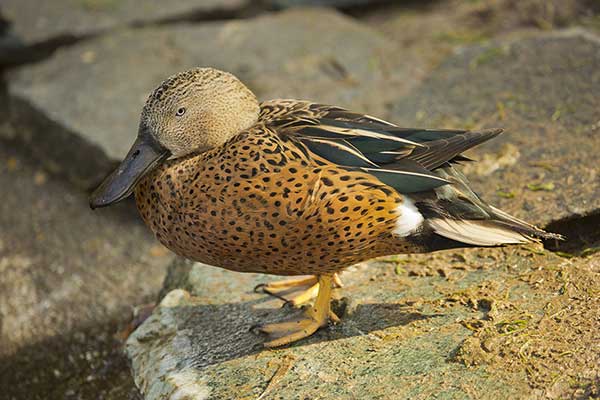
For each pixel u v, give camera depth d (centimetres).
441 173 582
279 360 584
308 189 546
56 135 1044
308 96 1036
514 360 534
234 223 558
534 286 609
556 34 995
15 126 1111
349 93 1036
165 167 596
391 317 604
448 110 902
